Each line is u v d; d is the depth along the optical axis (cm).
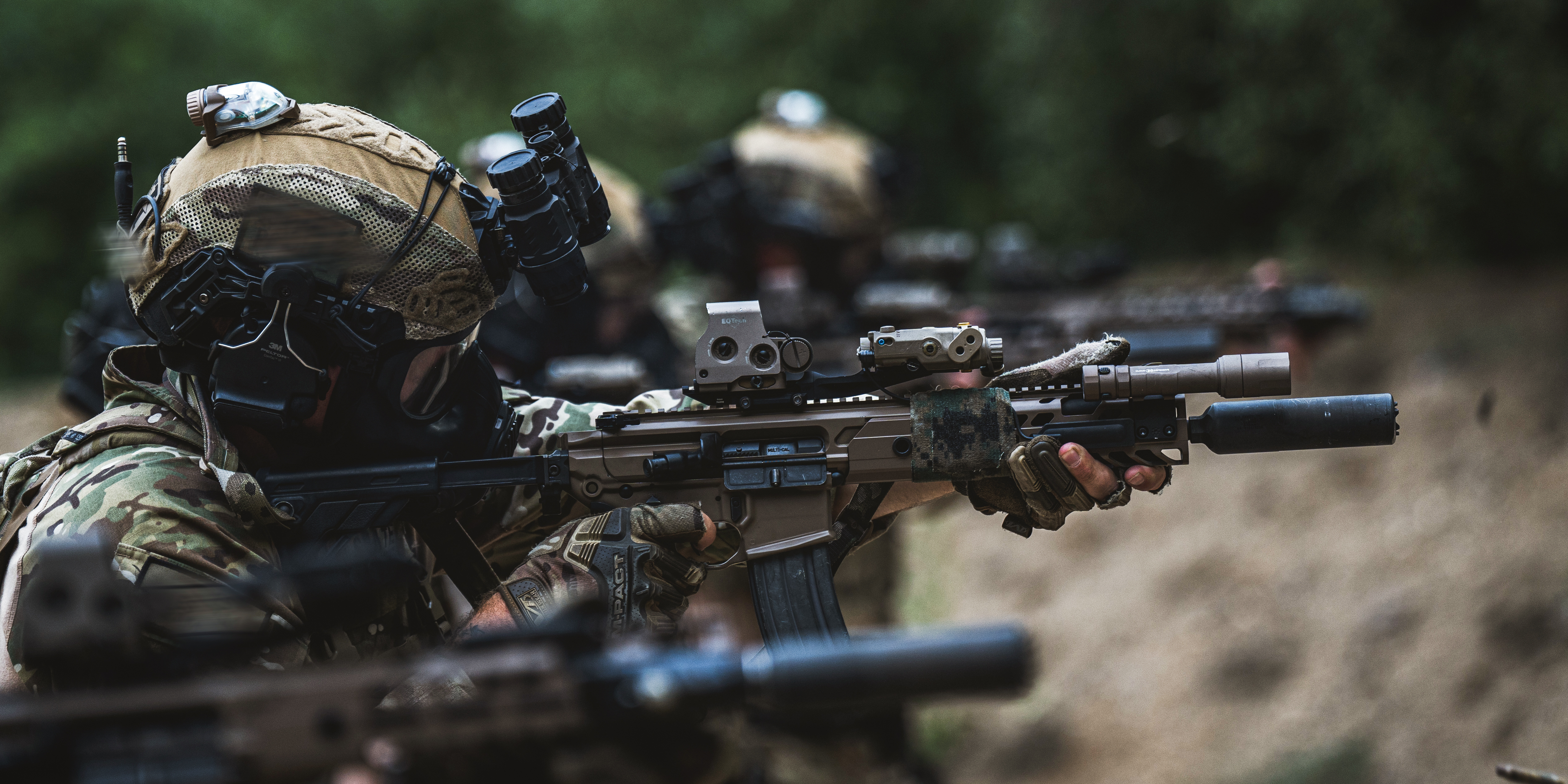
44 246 2814
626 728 241
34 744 218
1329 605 1092
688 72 2373
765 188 1088
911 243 1255
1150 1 1570
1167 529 1316
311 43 2670
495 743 238
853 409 405
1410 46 1262
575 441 405
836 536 416
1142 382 389
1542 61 1173
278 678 227
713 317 404
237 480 365
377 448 388
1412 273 1341
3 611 346
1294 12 1326
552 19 2503
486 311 402
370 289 373
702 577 409
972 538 1486
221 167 369
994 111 2184
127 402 392
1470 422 1121
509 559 446
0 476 400
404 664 232
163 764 220
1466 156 1245
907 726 844
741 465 405
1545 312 1179
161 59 2809
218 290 365
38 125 2758
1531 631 935
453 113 2369
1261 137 1446
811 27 2342
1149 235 1767
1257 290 895
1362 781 945
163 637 304
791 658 212
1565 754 850
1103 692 1188
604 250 955
